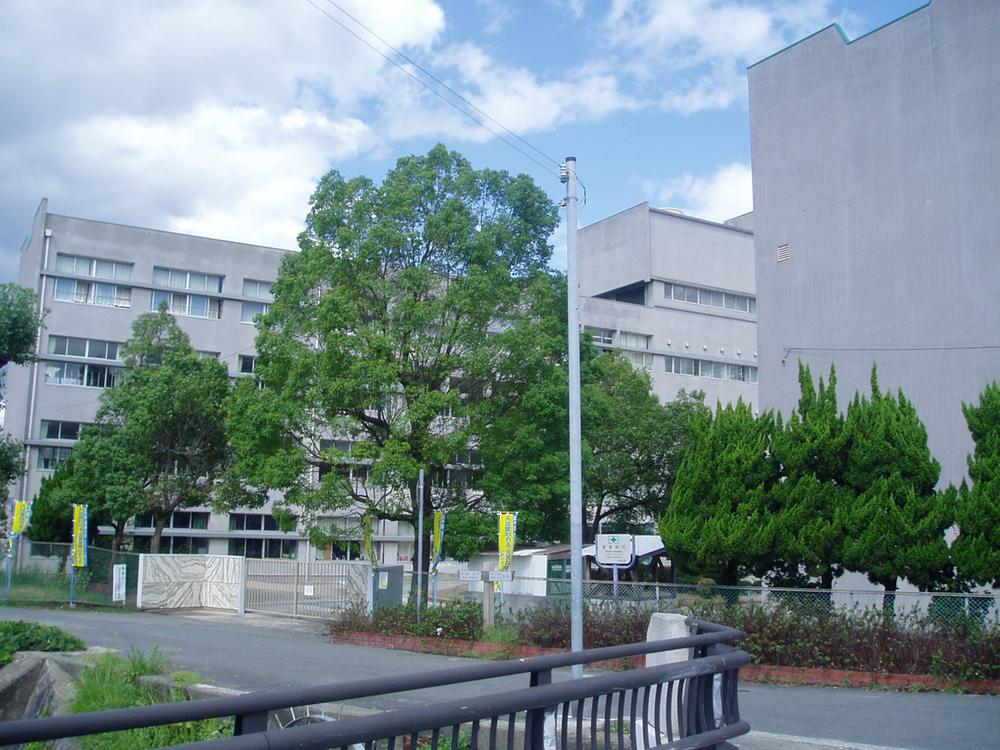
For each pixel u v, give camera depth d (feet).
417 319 67.87
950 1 75.25
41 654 38.55
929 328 73.51
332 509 70.38
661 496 134.62
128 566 90.58
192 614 85.56
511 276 72.84
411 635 58.85
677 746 16.60
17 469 89.15
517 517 67.72
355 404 69.10
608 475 129.39
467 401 71.77
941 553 49.49
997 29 72.02
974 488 49.93
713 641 18.93
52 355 151.43
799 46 86.74
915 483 52.08
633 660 48.49
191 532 158.40
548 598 58.03
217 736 24.26
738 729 18.58
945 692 41.63
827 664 44.73
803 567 57.26
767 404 84.28
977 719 34.45
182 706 10.41
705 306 194.70
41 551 94.32
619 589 54.80
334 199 73.15
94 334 155.12
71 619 71.72
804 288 82.89
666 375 185.47
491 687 40.40
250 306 168.55
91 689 31.78
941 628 44.39
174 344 115.24
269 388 72.08
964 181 72.84
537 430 69.62
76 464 111.65
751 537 52.16
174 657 48.34
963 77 73.92
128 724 9.82
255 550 164.86
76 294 155.53
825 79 84.12
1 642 38.96
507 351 69.15
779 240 85.76
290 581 83.61
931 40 76.38
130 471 109.60
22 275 170.60
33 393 150.10
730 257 197.77
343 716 28.86
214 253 166.30
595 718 15.29
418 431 68.69
